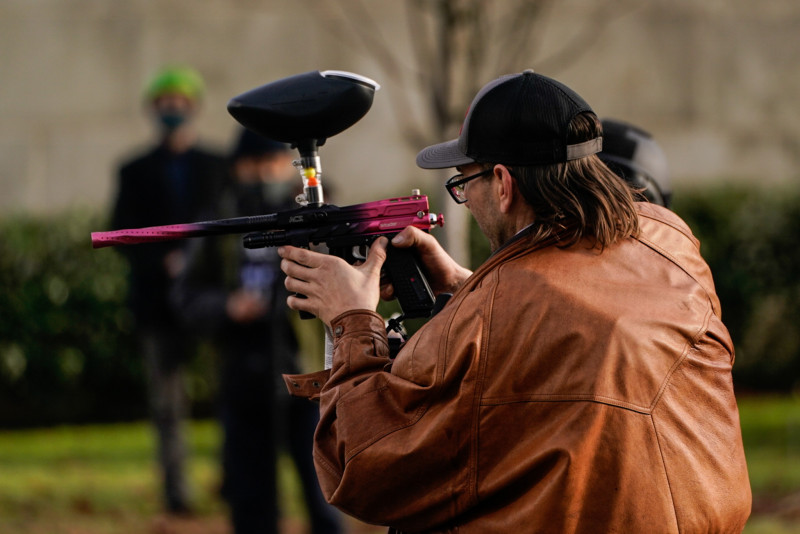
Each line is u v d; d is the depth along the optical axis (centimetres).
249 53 4047
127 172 2267
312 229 822
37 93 4016
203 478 2334
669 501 665
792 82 4353
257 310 1590
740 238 3166
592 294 686
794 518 1936
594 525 660
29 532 1964
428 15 3888
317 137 851
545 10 3300
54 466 2427
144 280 2166
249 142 1666
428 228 827
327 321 784
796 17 4350
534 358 674
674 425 677
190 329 1692
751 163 4328
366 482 705
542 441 667
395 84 4038
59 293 2877
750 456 2359
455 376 688
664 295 700
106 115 4038
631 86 4234
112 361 2905
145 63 4038
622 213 720
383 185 4056
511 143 718
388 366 752
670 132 4269
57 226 2902
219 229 824
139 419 2955
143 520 2081
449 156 771
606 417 661
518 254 714
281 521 1627
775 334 3191
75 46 4031
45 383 2902
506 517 677
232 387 1609
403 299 828
